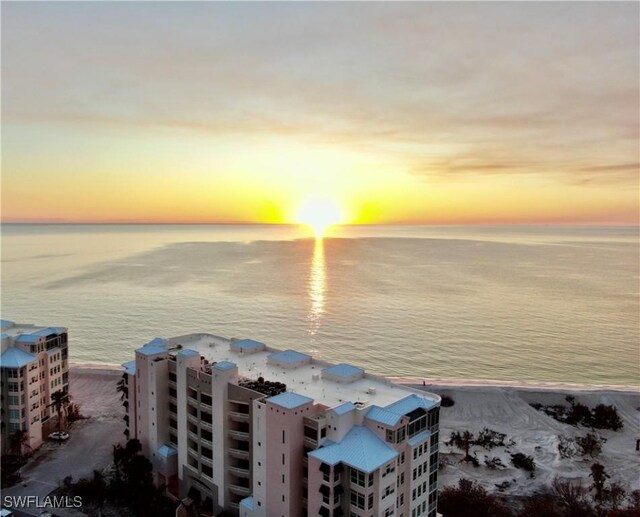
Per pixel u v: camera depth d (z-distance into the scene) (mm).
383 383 71938
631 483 89000
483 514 75938
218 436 68500
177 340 88938
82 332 187250
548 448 101938
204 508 71812
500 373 150750
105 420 107625
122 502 76562
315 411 62500
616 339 183750
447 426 111312
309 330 190000
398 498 59375
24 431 89438
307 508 60656
